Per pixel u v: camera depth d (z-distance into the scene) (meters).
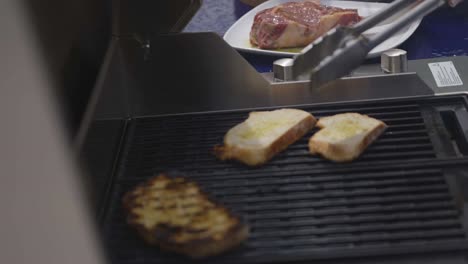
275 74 1.33
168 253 1.04
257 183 1.14
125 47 1.32
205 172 1.18
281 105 1.32
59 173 0.63
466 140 1.20
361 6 1.73
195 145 1.24
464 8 1.71
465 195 1.10
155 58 1.32
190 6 1.29
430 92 1.29
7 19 0.53
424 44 1.59
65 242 0.62
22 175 0.56
